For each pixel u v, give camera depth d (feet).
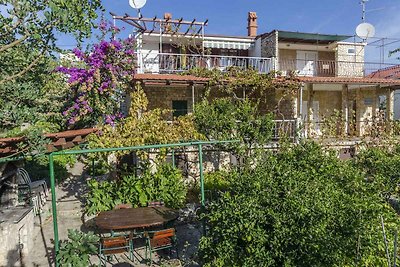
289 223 15.49
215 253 17.46
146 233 24.08
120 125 39.19
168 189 34.60
